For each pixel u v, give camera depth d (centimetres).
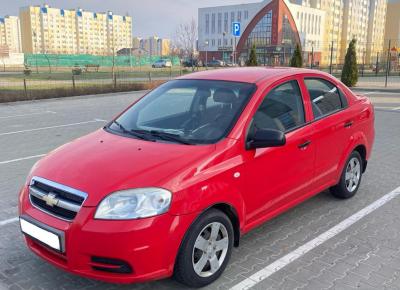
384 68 4878
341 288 343
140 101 468
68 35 11931
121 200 301
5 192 586
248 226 377
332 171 489
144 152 348
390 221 478
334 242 426
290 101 434
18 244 425
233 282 353
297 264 383
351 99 532
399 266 378
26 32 11606
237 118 375
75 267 305
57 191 324
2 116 1384
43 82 2845
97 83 2680
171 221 305
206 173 330
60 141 949
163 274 310
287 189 417
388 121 1205
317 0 10875
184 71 4509
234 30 2261
